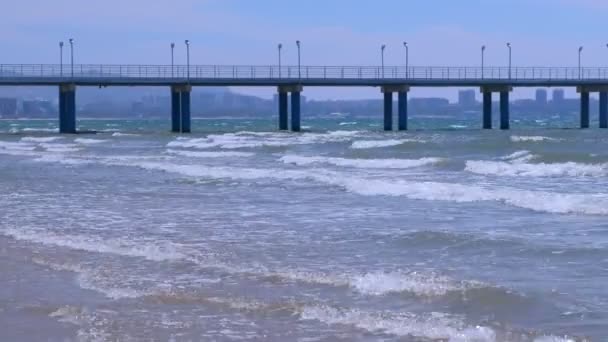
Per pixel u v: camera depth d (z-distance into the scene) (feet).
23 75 274.98
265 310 45.39
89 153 207.10
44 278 54.80
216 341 40.40
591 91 318.04
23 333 42.39
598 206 80.02
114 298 48.85
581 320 41.88
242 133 294.05
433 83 299.38
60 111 298.97
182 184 117.60
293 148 199.72
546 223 72.43
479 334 40.09
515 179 113.70
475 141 191.01
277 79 290.76
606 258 56.34
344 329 41.57
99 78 282.15
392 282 50.19
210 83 288.92
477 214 79.41
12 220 82.69
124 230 74.43
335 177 118.32
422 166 138.62
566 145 175.11
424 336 40.09
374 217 79.51
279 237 68.85
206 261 58.75
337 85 294.87
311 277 52.49
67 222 80.53
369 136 248.73
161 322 43.68
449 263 56.54
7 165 167.43
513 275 52.13
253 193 103.65
